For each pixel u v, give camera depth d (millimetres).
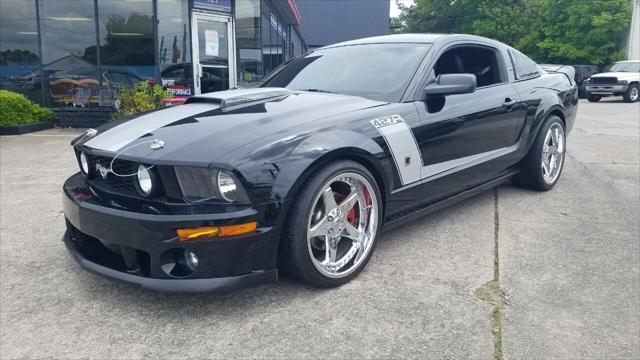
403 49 3689
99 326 2434
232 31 11180
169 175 2367
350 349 2203
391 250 3273
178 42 10383
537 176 4523
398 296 2660
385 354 2166
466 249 3287
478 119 3652
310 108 2945
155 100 8953
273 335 2318
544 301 2611
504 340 2264
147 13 10109
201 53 10719
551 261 3104
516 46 29078
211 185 2330
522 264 3057
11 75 10305
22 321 2490
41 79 10250
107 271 2527
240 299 2648
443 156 3375
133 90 8977
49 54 10195
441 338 2279
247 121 2691
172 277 2355
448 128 3373
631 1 26219
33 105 9555
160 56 10305
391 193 3008
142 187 2428
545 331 2336
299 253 2533
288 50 21016
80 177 3012
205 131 2582
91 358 2182
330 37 37969
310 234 2588
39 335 2365
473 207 4191
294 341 2268
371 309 2529
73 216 2666
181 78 10531
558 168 4793
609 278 2873
